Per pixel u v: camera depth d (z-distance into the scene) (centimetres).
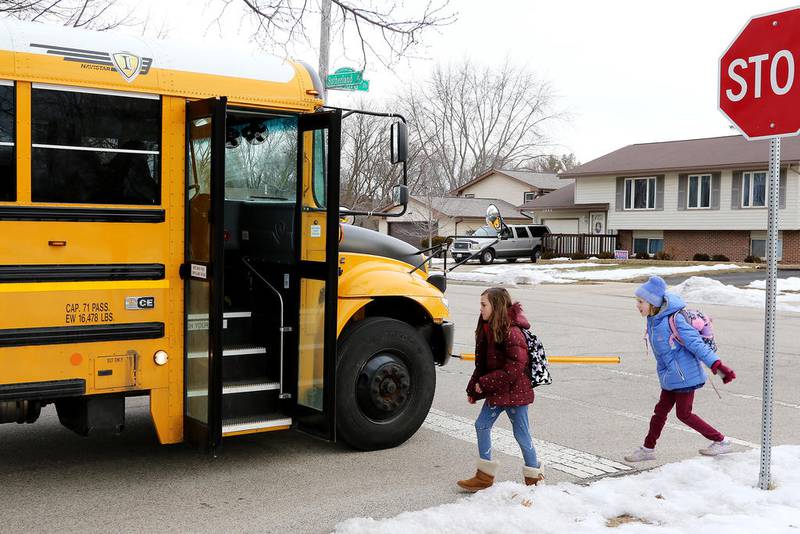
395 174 2386
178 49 560
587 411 798
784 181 3338
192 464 600
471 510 464
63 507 504
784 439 698
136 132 535
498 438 687
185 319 556
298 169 605
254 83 581
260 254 637
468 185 5709
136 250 536
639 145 4341
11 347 493
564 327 1424
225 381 593
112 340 527
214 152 520
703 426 601
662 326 596
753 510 474
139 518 486
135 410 775
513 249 3728
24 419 532
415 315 696
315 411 583
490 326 518
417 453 636
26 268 496
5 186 493
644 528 444
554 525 445
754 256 3400
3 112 492
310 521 485
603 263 3584
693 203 3678
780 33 504
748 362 1092
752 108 520
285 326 602
